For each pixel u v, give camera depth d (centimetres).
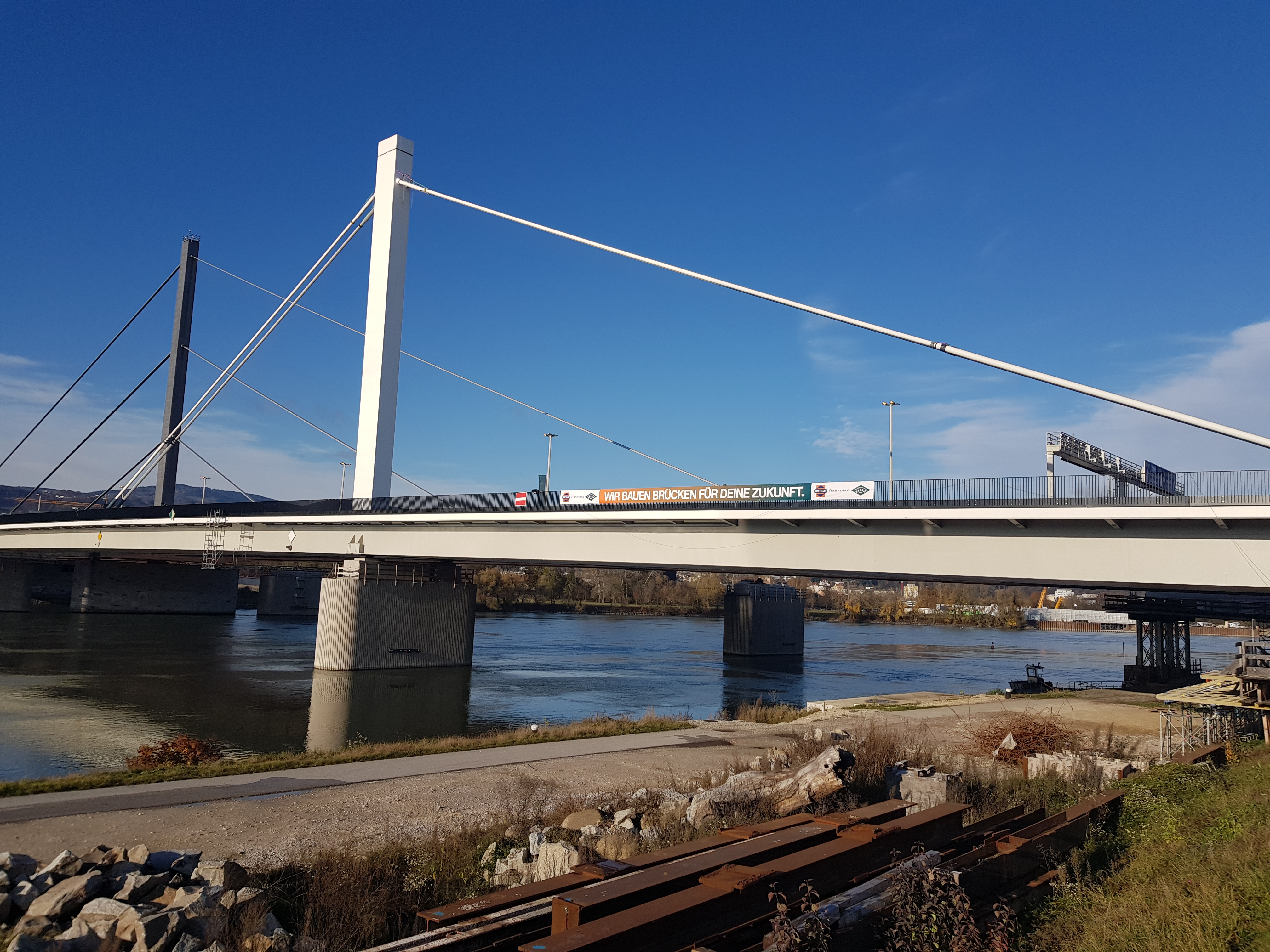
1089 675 7706
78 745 3256
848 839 1075
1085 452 3819
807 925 754
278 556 7088
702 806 1484
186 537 7238
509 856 1351
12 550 9194
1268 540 2664
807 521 3716
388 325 6350
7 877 1067
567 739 2881
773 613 8969
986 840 1171
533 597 16675
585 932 738
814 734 2597
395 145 6569
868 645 11388
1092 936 900
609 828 1457
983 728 2905
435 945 838
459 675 6128
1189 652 6850
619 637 10656
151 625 9475
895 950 816
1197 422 2352
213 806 1791
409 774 2178
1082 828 1312
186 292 9744
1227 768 1903
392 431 6312
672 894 862
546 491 4784
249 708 4359
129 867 1123
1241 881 939
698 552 4159
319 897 1176
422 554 5672
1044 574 3089
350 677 5700
